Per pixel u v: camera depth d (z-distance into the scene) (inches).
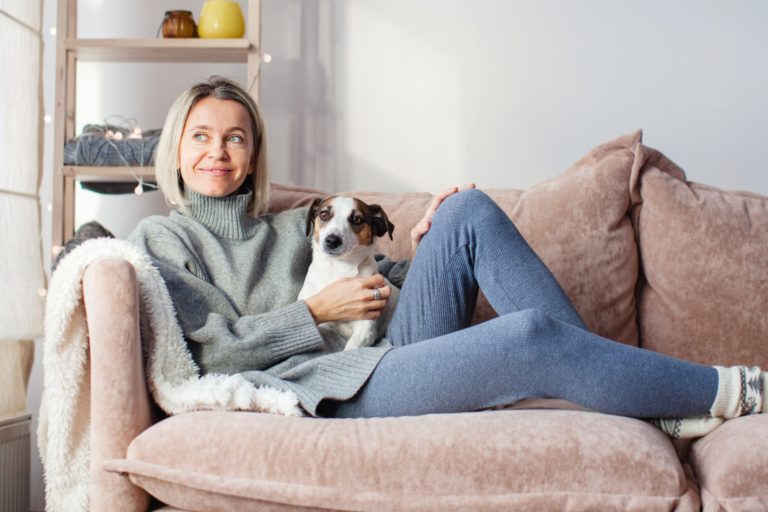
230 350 59.1
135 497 50.7
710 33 113.4
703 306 74.5
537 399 55.6
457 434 47.9
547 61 115.0
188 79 114.3
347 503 46.4
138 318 53.7
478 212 61.6
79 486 54.5
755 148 112.9
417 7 116.0
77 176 101.7
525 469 46.3
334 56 116.3
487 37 115.4
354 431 49.2
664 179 78.9
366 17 116.2
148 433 51.0
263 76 116.3
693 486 48.4
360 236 71.7
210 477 47.8
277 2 116.1
